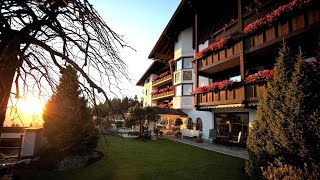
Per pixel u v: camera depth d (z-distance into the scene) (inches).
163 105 1072.2
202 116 676.1
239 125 523.2
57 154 307.3
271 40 355.3
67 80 123.3
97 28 103.7
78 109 140.5
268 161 200.4
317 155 167.5
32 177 248.1
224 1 570.3
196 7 619.2
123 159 346.6
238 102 412.2
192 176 257.6
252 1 471.2
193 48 729.0
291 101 192.9
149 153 407.2
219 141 571.5
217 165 314.3
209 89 498.6
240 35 421.4
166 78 1011.3
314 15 296.5
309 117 178.9
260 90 363.9
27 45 98.9
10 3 82.6
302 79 192.9
